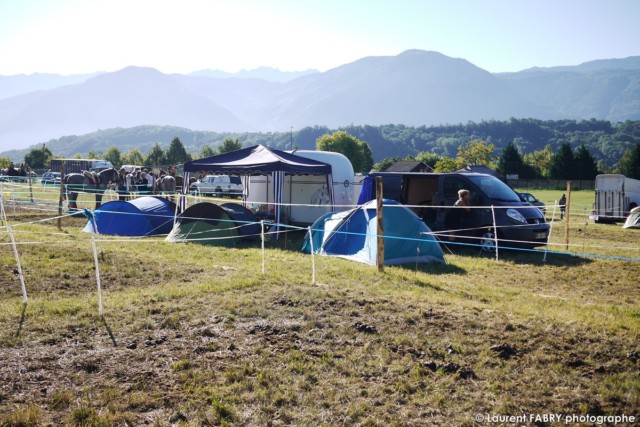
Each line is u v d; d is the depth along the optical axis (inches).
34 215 866.1
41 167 3248.0
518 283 439.8
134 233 686.5
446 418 201.0
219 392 218.1
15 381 225.6
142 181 1173.7
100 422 194.2
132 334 281.6
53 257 468.8
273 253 546.9
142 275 421.1
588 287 428.5
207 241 614.5
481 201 609.3
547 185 3083.2
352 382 228.8
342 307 324.8
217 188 1660.9
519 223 581.3
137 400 210.7
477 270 489.7
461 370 238.8
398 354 256.2
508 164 3363.7
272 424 196.1
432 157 3932.1
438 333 282.4
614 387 222.1
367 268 461.1
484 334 280.8
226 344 267.1
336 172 818.2
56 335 276.8
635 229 958.4
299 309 318.0
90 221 706.8
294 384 225.9
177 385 224.8
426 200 704.4
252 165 694.5
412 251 507.2
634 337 273.0
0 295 348.5
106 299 343.6
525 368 242.8
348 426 195.5
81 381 228.1
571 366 244.4
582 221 1160.2
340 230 546.9
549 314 319.3
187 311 315.0
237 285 376.2
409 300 343.0
